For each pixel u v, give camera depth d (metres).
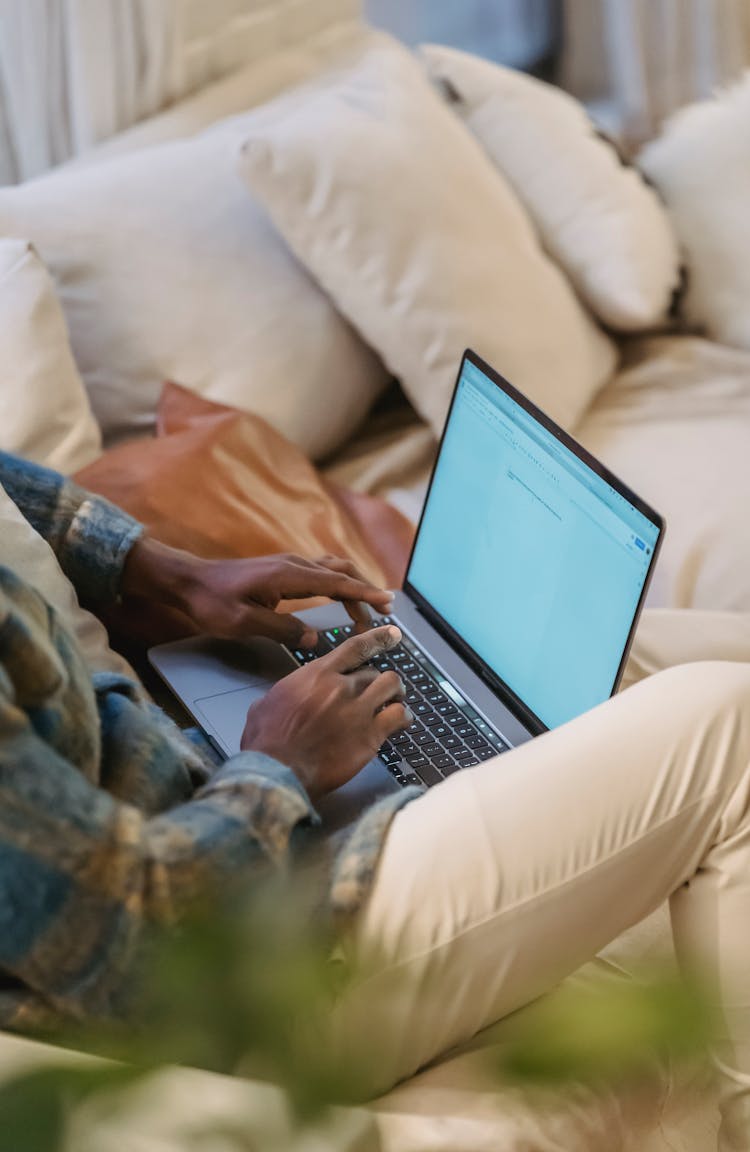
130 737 0.83
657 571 1.54
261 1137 0.43
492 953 0.83
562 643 1.11
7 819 0.65
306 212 1.59
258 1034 0.40
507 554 1.19
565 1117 0.84
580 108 2.05
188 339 1.56
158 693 1.23
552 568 1.13
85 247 1.54
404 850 0.82
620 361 2.01
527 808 0.83
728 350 1.98
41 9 1.78
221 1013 0.40
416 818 0.84
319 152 1.60
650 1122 0.91
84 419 1.39
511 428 1.20
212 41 2.09
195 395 1.52
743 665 0.90
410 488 1.69
